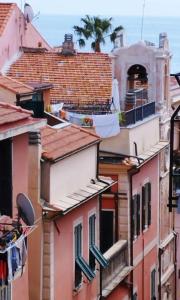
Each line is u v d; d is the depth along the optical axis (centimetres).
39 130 5744
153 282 8725
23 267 4950
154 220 8731
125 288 7756
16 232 4650
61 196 6097
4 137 4756
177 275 9850
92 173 6712
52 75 8750
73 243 6281
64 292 6138
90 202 6619
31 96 6750
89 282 6638
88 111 8244
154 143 8650
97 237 6825
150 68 8800
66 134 6450
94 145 6725
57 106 7681
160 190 8931
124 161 7706
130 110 8025
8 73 8750
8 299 4991
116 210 7788
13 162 5016
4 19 8844
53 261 5894
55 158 5875
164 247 9075
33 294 5853
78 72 8794
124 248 7712
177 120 9031
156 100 8850
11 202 5000
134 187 7950
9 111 4944
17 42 9088
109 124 7775
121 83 8731
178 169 5941
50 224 5831
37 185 5741
